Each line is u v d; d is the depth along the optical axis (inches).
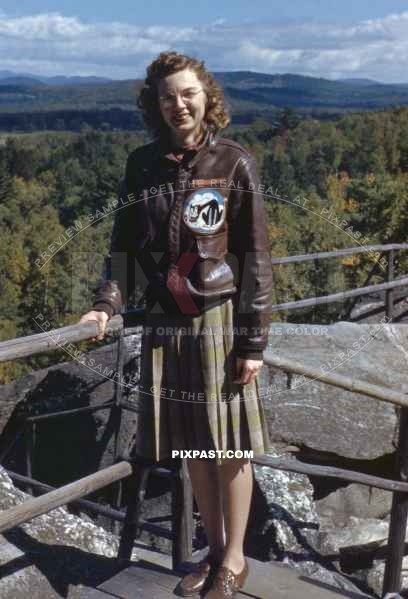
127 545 125.5
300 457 213.0
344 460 213.2
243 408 106.7
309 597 113.7
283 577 118.3
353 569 176.6
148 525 129.5
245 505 111.3
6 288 1886.1
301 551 163.0
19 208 3216.0
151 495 197.2
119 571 123.1
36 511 103.7
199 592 112.6
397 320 341.7
